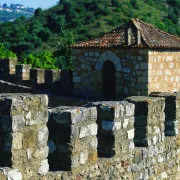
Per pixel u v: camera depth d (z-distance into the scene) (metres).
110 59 21.09
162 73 20.31
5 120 6.95
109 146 9.41
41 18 91.06
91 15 83.62
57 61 50.44
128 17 82.38
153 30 21.80
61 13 90.69
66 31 70.12
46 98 7.54
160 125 11.16
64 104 21.72
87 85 22.28
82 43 22.45
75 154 8.23
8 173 6.77
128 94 20.44
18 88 24.53
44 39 77.12
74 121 8.14
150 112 10.62
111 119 9.32
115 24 79.88
